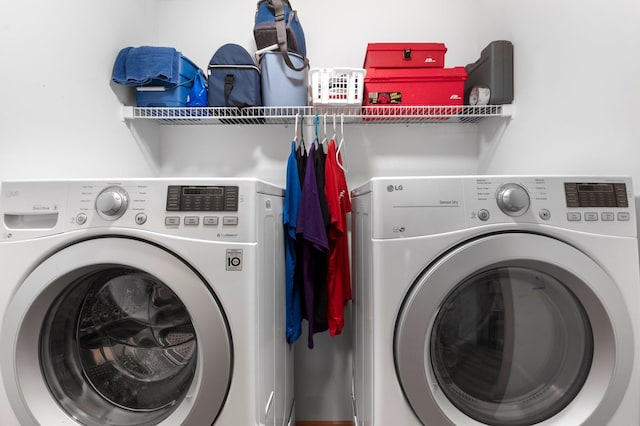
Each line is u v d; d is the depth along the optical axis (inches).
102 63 44.8
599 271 27.4
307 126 59.8
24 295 27.0
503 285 30.5
